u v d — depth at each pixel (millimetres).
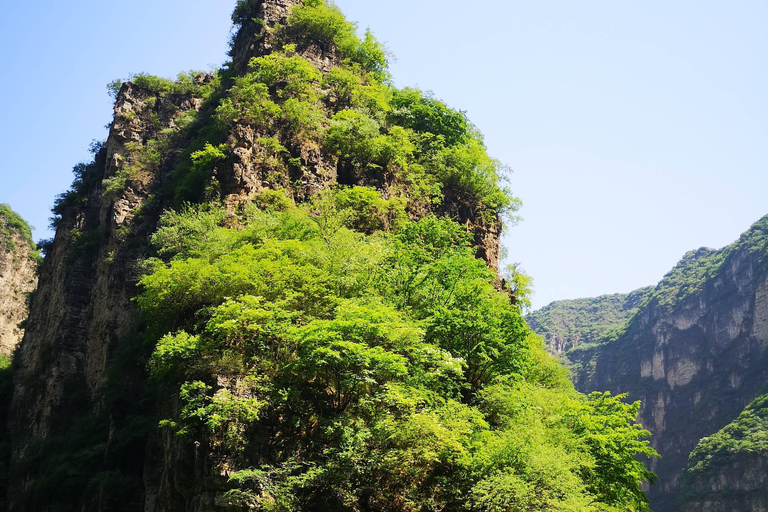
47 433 61469
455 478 34188
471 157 65688
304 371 34688
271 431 34844
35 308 81000
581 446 40500
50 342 68812
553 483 33406
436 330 40438
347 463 32312
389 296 42031
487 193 66125
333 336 34031
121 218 66125
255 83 62469
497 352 41656
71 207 80062
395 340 35938
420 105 68562
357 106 66312
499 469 33719
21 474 58875
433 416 33281
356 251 44531
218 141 61000
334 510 32562
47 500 50875
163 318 43656
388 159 60781
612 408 49000
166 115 77688
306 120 59719
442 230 50219
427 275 43344
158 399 46750
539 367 58219
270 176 55531
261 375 35812
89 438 53375
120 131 75125
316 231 47469
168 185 67625
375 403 34375
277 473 32406
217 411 33656
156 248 60219
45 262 81750
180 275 41531
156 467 43500
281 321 37219
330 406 35656
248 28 78000
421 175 62250
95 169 82375
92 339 64500
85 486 48812
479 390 40344
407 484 33906
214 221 50719
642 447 44781
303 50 72125
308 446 34375
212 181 54719
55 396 63625
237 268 40344
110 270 64188
